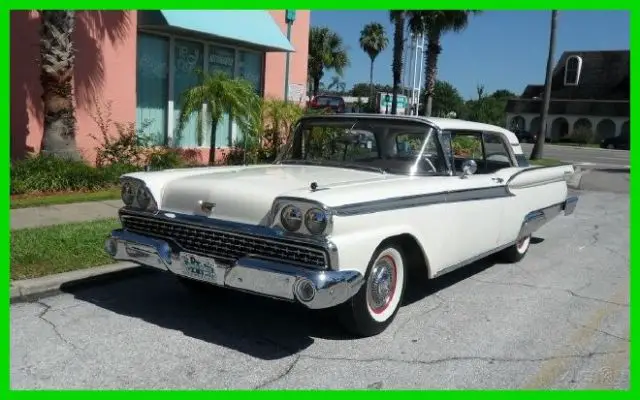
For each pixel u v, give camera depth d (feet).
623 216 38.17
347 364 13.41
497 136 21.52
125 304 16.81
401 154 17.58
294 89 53.21
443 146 17.88
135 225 15.93
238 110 37.58
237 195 14.11
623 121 175.42
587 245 28.27
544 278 21.67
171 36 41.22
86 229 23.06
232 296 17.90
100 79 36.45
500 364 13.75
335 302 12.94
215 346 14.11
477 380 12.87
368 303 14.61
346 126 18.54
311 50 148.87
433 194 16.24
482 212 18.61
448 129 18.19
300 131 19.54
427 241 16.03
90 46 35.63
